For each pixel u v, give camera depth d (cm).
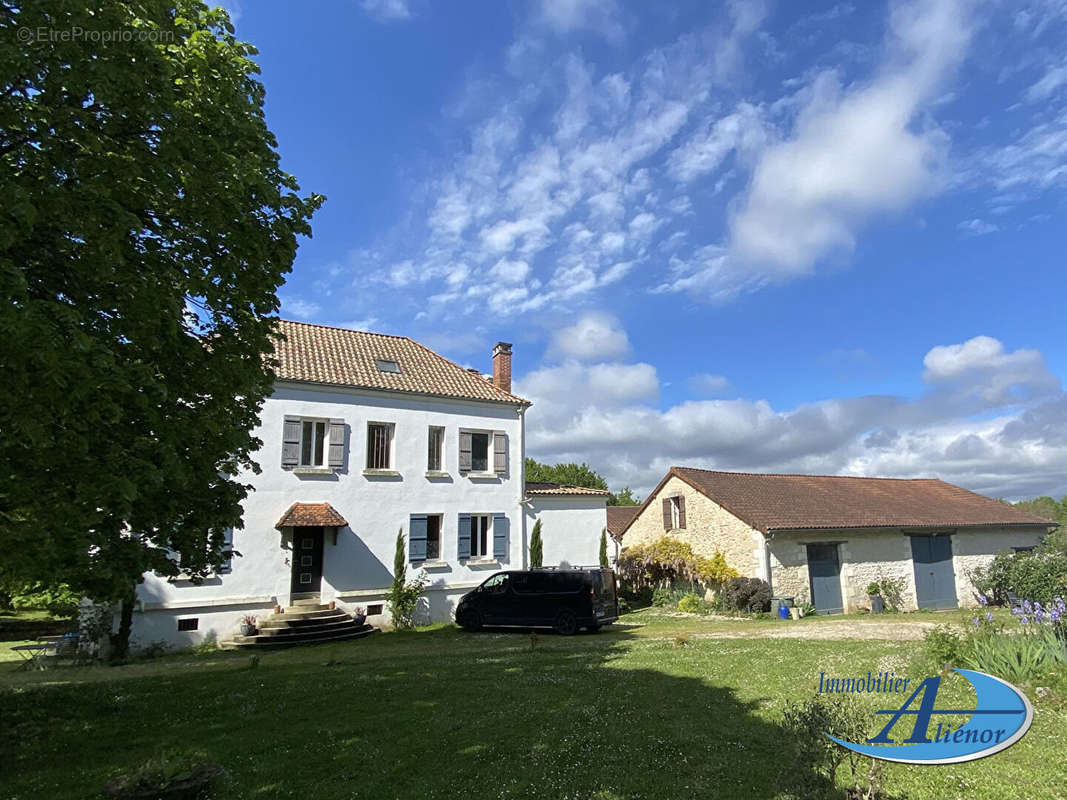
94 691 1040
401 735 760
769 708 847
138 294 652
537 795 576
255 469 916
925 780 588
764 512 2422
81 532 604
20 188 533
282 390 1944
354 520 1995
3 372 532
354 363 2198
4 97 616
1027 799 545
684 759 657
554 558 2430
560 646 1530
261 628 1736
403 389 2139
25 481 598
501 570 2270
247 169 734
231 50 838
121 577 677
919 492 3106
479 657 1369
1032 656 923
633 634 1780
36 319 505
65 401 545
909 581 2556
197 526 826
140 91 662
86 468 616
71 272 680
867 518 2547
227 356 821
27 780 639
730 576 2366
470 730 770
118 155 652
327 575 1920
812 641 1495
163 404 741
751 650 1345
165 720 852
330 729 788
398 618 1977
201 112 762
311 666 1284
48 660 1518
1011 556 2619
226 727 810
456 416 2269
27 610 2158
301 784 611
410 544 2092
